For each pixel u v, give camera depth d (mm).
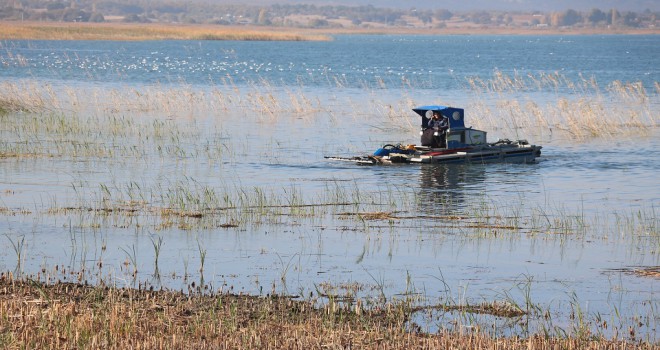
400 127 56531
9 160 40000
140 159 41406
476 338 16938
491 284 21578
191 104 65438
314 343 16453
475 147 42906
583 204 32219
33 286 19938
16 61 129875
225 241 25531
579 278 22234
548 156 45000
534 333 17766
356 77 110375
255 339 16484
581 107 61906
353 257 24016
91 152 43000
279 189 34469
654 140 51312
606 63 159875
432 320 18500
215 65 132750
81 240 25172
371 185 35750
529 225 28453
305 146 47531
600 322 18594
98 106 65812
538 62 164250
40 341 15922
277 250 24609
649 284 21734
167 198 31891
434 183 36406
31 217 28094
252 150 45500
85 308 18266
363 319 18266
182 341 16250
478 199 32969
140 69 120125
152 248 24469
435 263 23578
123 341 16047
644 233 27375
